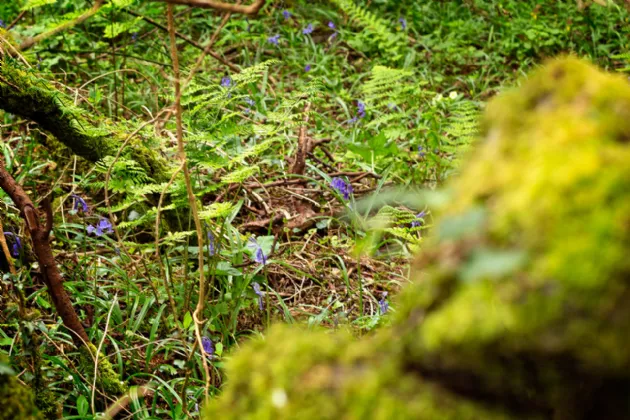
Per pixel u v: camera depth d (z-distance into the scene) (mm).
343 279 3641
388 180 4488
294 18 7918
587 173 848
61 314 2537
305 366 1034
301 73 6578
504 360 866
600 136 902
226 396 1089
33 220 2438
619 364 805
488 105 1070
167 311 3193
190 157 3125
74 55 6008
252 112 4824
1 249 2961
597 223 814
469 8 8188
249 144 4484
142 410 2535
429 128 4863
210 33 7082
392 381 951
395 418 920
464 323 845
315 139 4664
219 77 6230
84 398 2428
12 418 1391
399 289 3453
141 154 3422
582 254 806
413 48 7199
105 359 2682
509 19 8094
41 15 6645
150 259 3537
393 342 991
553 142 909
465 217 894
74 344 2715
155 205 3457
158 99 5129
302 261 3732
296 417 992
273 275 3574
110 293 3328
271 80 6379
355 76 6609
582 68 998
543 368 862
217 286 3367
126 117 5137
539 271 820
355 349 1025
